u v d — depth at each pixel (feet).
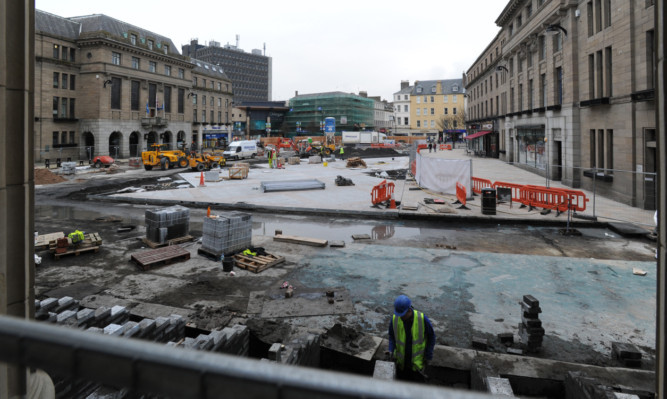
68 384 13.96
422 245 39.06
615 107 59.77
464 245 39.11
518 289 27.02
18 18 8.98
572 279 28.96
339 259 34.19
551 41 85.71
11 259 8.95
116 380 2.91
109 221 50.44
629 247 38.06
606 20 62.49
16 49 8.91
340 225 49.21
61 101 163.63
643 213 50.78
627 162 56.39
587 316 22.77
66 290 26.89
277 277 29.63
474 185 71.82
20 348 3.25
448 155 184.96
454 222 50.75
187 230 40.47
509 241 40.70
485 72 166.09
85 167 122.62
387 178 96.58
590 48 67.56
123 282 28.53
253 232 45.29
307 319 22.56
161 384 2.77
